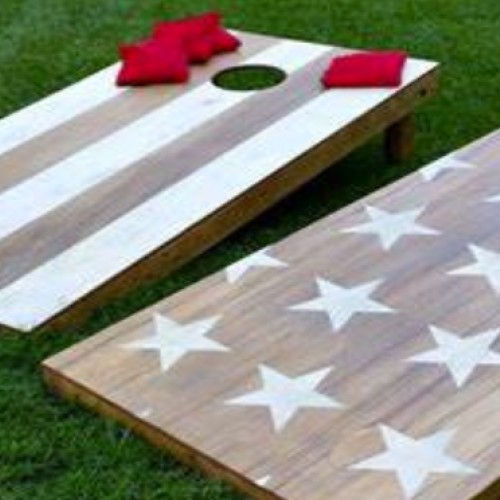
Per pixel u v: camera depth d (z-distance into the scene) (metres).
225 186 3.05
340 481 2.40
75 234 2.99
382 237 2.93
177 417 2.55
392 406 2.52
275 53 3.57
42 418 2.66
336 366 2.62
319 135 3.18
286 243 2.94
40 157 3.23
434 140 3.56
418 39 4.14
